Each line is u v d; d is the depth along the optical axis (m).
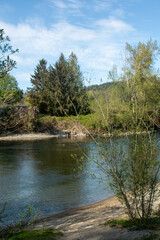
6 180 12.66
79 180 12.66
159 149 5.77
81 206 9.02
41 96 45.88
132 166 5.64
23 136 35.09
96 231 5.79
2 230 6.18
